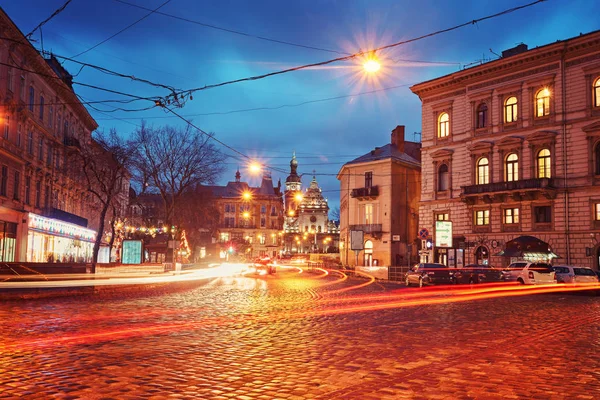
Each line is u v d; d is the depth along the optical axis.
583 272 28.12
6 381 6.75
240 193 118.25
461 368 7.73
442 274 30.91
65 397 6.02
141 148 41.69
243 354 8.74
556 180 38.47
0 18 31.78
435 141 47.34
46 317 13.63
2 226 34.88
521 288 29.09
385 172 62.00
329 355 8.70
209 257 104.38
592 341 10.34
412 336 10.81
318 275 49.69
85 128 56.56
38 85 40.88
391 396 6.18
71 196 51.97
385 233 61.19
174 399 6.00
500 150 41.88
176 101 19.19
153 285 29.58
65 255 47.44
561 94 38.53
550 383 6.84
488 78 43.09
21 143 37.88
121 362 7.97
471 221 43.62
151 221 57.78
